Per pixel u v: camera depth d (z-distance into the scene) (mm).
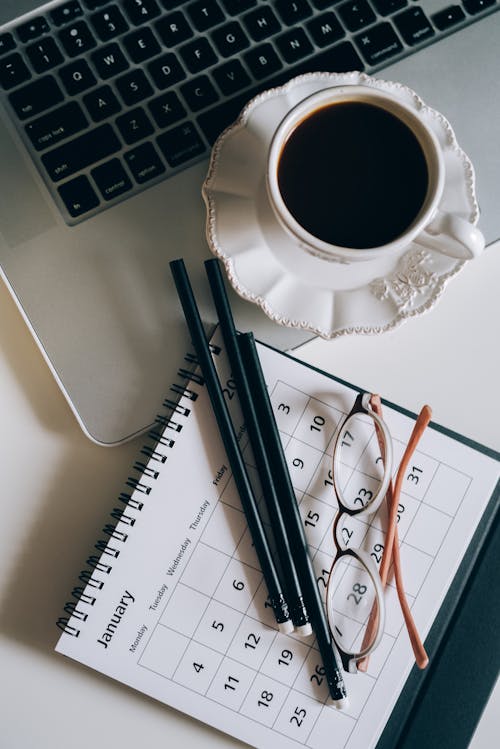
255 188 442
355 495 490
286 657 478
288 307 441
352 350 515
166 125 465
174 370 475
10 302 513
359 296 441
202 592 477
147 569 476
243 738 473
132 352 473
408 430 489
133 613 474
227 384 481
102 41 465
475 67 484
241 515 480
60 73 462
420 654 464
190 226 474
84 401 469
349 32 475
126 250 473
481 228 485
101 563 469
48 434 505
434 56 481
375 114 411
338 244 407
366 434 491
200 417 478
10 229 468
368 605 482
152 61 466
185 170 469
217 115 465
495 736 508
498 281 516
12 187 465
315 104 396
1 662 495
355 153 414
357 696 475
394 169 411
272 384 484
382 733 483
